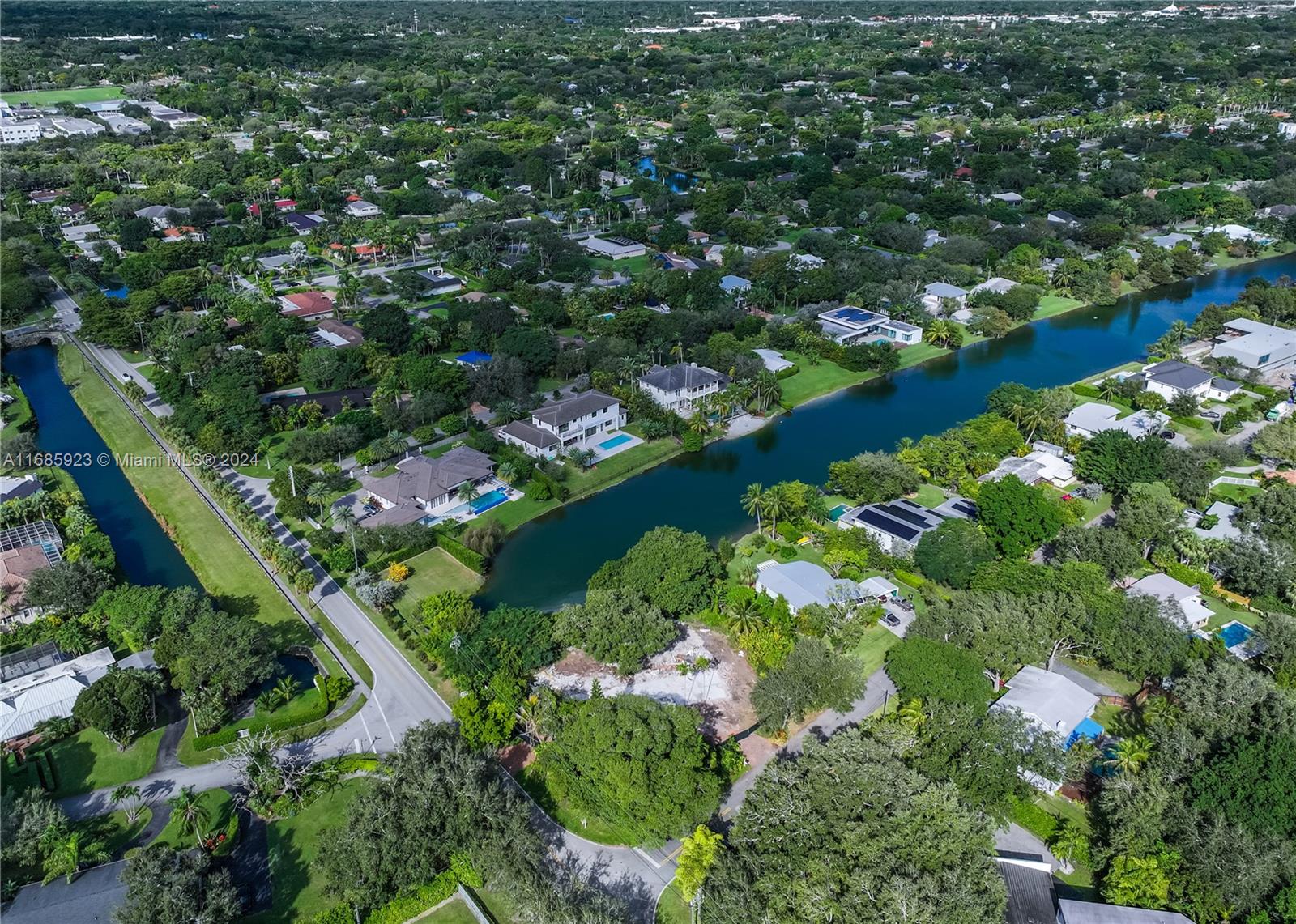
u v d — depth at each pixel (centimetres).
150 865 9444
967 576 14688
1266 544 14950
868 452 19525
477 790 10250
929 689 11650
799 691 11869
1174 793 10012
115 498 18675
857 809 9644
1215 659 11669
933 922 8388
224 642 12675
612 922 9219
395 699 12925
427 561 16412
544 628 13425
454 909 9981
